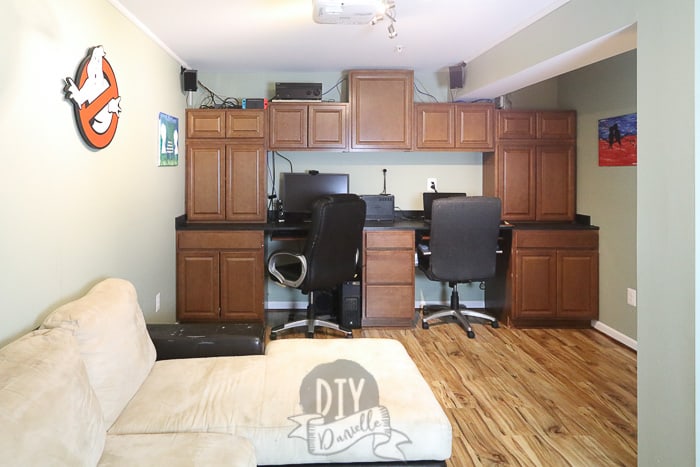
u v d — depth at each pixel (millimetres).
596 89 4090
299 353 2266
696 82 1676
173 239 3951
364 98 4355
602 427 2512
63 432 1264
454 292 4293
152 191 3408
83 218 2348
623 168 3768
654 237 1877
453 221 3865
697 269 1687
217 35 3395
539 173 4426
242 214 4324
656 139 1854
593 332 4094
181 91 4145
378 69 4445
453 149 4410
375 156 4742
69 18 2186
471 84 4199
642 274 1943
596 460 2211
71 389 1380
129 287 2197
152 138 3393
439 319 4469
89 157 2406
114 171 2727
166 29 3248
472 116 4402
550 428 2500
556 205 4438
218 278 4086
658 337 1868
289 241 4672
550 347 3717
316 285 3734
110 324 1832
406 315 4172
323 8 2559
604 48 2711
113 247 2717
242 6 2830
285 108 4309
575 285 4121
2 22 1717
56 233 2096
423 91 4672
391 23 2906
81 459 1304
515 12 2986
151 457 1476
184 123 4223
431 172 4777
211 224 4258
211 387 1914
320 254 3646
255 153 4301
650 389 1916
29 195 1889
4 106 1729
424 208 4594
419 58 4102
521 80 3639
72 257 2242
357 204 3717
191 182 4281
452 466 2156
